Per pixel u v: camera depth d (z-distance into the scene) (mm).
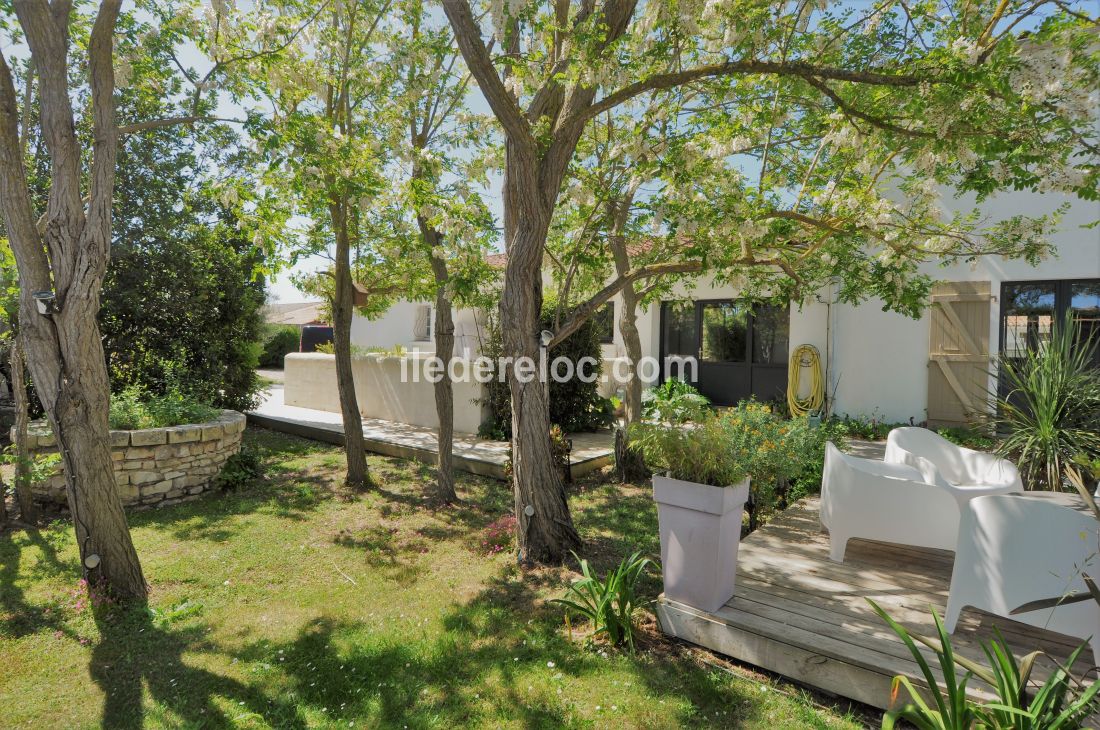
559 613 3436
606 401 9000
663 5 3230
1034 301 7227
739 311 9938
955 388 7668
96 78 3301
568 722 2471
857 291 5621
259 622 3350
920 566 3723
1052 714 1968
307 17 5184
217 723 2477
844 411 8594
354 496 5922
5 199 3170
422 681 2766
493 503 5695
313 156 4211
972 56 3119
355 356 10578
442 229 4488
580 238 4824
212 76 4160
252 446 8305
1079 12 3059
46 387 3346
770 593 3285
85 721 2484
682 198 3842
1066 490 4344
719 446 3162
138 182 8078
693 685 2746
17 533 4668
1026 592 2535
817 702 2643
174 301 8398
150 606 3508
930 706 2361
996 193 7363
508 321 4137
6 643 3082
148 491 5539
